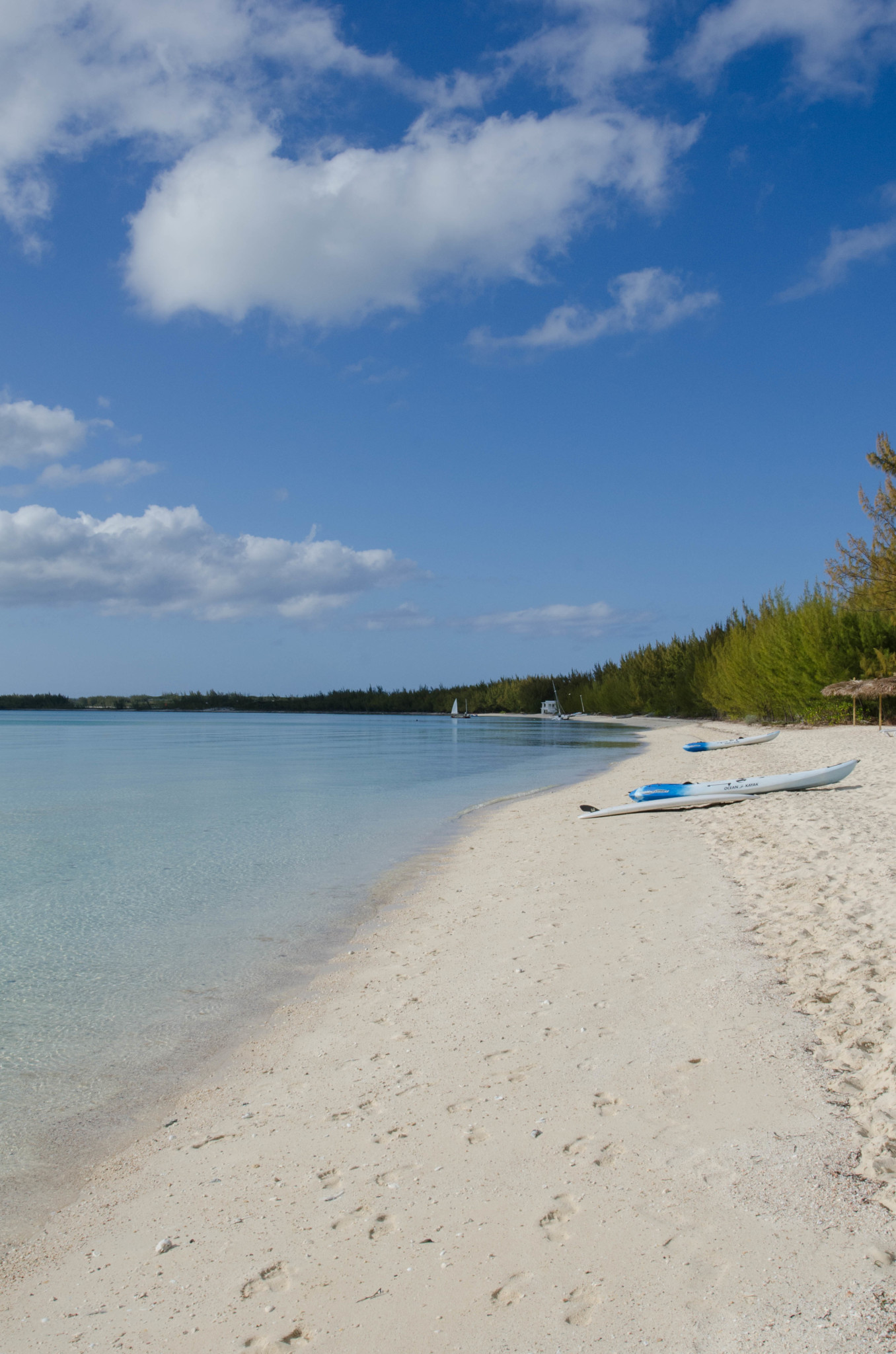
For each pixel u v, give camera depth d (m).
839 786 17.69
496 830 16.89
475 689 183.00
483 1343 2.94
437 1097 5.01
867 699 37.81
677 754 35.94
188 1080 5.86
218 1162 4.57
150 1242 3.85
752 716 51.16
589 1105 4.68
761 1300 2.98
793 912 8.12
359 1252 3.56
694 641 79.88
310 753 49.75
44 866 14.80
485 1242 3.52
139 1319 3.28
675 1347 2.81
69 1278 3.62
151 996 7.79
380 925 9.92
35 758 46.16
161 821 20.50
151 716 196.12
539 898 10.30
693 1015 5.82
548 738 64.38
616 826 15.73
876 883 8.73
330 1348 3.01
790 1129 4.14
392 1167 4.25
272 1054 6.18
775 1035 5.31
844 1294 2.96
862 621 38.00
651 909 9.05
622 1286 3.15
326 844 16.55
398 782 29.75
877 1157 3.80
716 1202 3.61
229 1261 3.62
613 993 6.48
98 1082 5.90
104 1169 4.65
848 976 6.12
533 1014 6.23
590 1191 3.82
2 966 8.84
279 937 9.70
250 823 19.89
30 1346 3.15
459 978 7.40
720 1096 4.59
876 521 35.69
